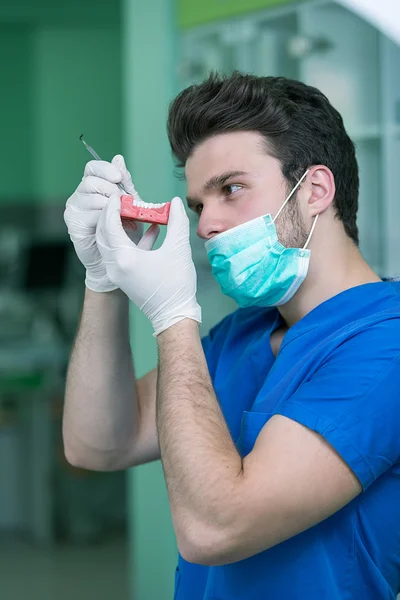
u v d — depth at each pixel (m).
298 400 1.09
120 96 5.79
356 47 2.28
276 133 1.21
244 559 1.15
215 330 1.47
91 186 1.27
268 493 1.03
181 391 1.10
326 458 1.06
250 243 1.22
